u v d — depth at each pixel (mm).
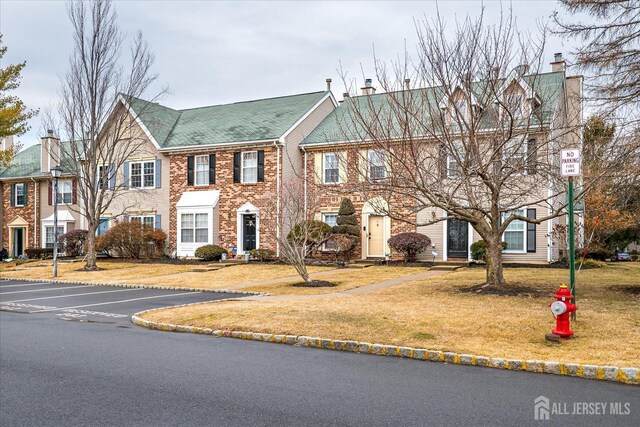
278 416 5738
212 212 28797
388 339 9172
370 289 16141
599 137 14359
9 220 37375
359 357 8547
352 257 26375
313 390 6688
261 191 27875
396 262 24266
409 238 23719
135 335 10578
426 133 13547
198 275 22188
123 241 29391
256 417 5707
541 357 7836
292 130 27938
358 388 6773
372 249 26234
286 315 11438
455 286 15578
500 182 13094
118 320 12516
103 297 16828
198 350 9117
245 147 28422
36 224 36000
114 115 27734
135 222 29844
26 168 37531
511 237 23062
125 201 32000
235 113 32156
